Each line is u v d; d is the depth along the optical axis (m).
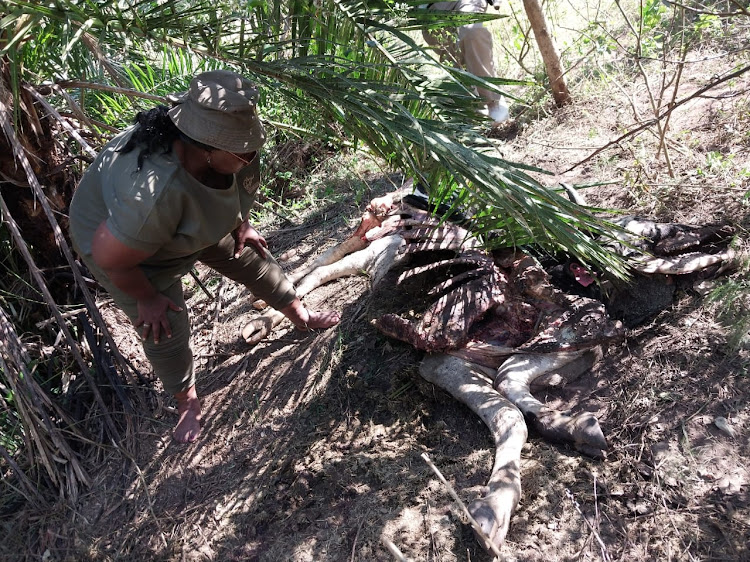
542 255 3.58
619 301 3.36
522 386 3.04
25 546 3.01
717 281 3.30
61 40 3.02
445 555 2.56
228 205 2.52
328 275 4.12
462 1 4.83
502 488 2.59
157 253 2.63
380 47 2.54
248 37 2.96
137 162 2.31
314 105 2.90
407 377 3.33
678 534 2.46
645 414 2.89
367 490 2.88
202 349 3.95
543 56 5.11
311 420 3.29
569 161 4.66
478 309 3.24
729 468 2.61
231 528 2.89
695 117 4.59
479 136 2.61
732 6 4.93
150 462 3.26
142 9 2.77
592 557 2.46
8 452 3.34
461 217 3.68
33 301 3.50
